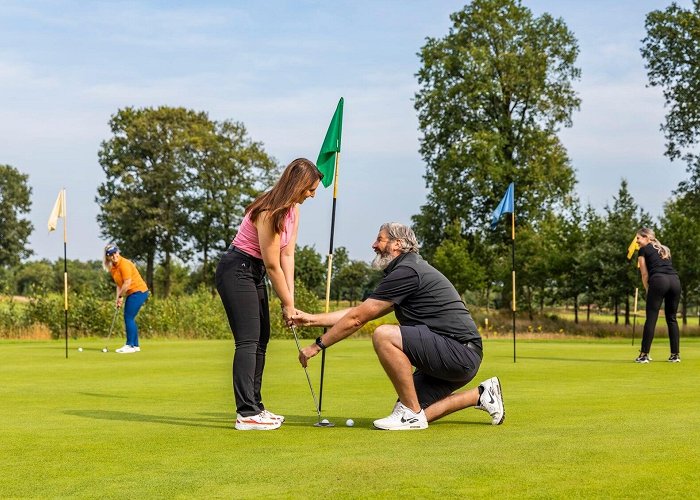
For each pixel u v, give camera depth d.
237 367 5.11
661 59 39.50
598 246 37.81
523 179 42.47
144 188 57.38
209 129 58.62
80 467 3.84
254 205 5.16
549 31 43.69
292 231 5.33
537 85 42.47
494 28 42.88
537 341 19.83
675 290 10.97
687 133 39.03
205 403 6.62
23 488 3.42
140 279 13.66
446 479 3.37
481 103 42.44
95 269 61.31
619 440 4.18
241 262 5.19
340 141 6.13
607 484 3.24
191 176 57.84
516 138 43.59
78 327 21.50
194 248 57.91
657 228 37.12
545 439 4.30
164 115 57.25
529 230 42.38
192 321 22.86
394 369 4.99
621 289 37.03
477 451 3.99
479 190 42.31
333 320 5.34
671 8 39.66
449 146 43.88
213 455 4.11
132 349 13.63
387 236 5.25
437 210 44.72
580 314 50.44
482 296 49.78
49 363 11.09
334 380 8.58
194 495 3.23
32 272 70.31
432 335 5.03
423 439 4.54
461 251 41.31
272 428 5.04
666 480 3.29
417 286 5.10
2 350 14.19
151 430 5.02
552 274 40.38
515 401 6.41
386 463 3.72
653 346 16.20
